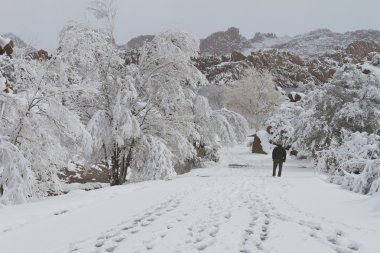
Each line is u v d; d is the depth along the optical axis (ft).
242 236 18.10
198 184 39.22
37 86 34.83
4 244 16.84
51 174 37.88
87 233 18.80
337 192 34.40
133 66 49.24
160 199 29.19
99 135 44.34
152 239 17.60
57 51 37.78
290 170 66.08
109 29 47.62
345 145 52.80
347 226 19.77
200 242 16.97
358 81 70.74
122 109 44.21
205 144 63.41
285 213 23.72
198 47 50.93
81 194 31.89
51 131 35.83
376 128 67.46
